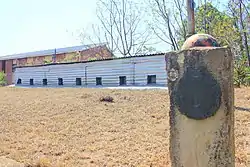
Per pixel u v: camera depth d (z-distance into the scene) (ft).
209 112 9.75
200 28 60.54
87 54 98.43
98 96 38.78
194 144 9.93
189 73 9.99
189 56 9.99
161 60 49.03
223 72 9.78
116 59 55.16
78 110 32.37
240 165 16.58
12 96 45.16
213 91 9.75
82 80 60.85
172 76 10.32
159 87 45.24
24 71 74.95
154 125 25.89
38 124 27.99
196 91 9.88
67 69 64.03
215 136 9.76
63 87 58.70
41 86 66.08
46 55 116.06
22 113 32.40
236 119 25.43
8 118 30.42
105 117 29.17
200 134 9.86
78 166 17.92
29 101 39.19
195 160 9.92
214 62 9.77
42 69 69.77
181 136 10.12
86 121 28.22
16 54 131.13
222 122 9.77
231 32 57.36
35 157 19.60
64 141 23.00
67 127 26.63
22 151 20.89
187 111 9.98
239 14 58.49
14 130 26.32
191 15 14.07
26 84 73.87
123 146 21.30
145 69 51.13
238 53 57.41
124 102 34.86
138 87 47.42
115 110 31.55
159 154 19.26
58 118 29.71
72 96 40.81
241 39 57.67
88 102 35.81
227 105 9.82
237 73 48.98
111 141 22.54
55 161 18.79
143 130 24.72
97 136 23.89
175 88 10.25
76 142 22.66
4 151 20.89
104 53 97.19
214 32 57.82
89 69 59.77
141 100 35.17
